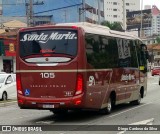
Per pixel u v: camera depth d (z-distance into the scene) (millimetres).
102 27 17000
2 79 26312
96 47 15523
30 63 15008
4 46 54000
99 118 15758
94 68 15242
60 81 14586
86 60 14602
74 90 14461
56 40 14727
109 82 16734
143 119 15133
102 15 118062
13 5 98188
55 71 14633
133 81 20141
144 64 22219
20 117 16797
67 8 95688
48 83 14727
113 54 17266
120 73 18109
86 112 18188
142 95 22062
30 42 15086
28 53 15078
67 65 14516
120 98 18219
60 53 14609
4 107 22016
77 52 14453
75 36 14531
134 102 21375
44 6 95750
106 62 16453
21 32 15273
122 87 18406
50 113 18203
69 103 14461
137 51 20984
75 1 94625
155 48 117500
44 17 95438
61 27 14695
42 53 14844
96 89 15391
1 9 98188
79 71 14422
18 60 15242
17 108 21281
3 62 55438
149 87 38938
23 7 97625
